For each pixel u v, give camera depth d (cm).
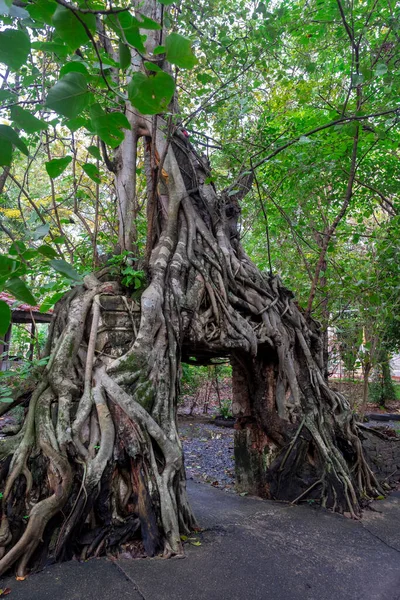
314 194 781
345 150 756
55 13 110
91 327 405
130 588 286
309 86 652
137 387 393
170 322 437
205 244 531
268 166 758
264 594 295
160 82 114
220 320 491
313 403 575
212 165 748
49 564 309
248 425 605
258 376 590
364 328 883
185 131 620
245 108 600
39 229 169
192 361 645
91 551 325
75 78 113
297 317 616
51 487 332
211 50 555
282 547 374
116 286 439
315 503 512
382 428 779
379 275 745
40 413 362
